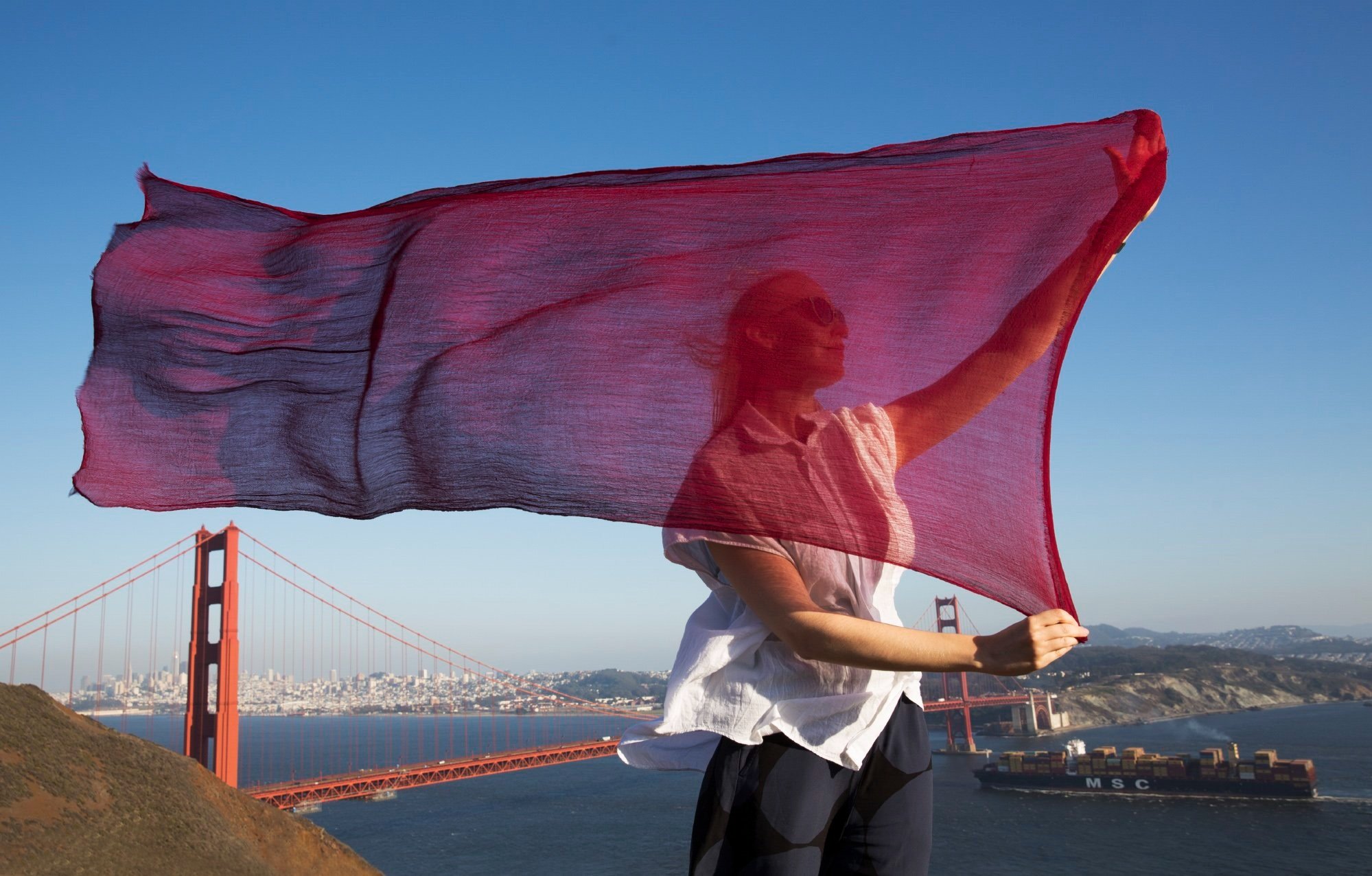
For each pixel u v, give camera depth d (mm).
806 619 1765
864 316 1938
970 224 1953
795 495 1843
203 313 2205
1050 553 1793
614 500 1907
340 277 2154
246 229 2207
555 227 2049
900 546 1819
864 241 1964
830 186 1979
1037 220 1938
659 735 1972
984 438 1862
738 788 1946
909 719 2021
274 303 2178
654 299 1987
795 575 1855
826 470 1850
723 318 1953
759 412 1887
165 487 2176
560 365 2004
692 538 1919
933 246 1951
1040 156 1958
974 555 1814
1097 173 1931
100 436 2193
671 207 2008
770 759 1933
